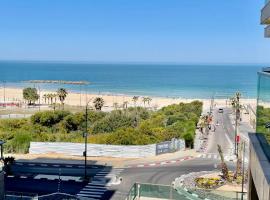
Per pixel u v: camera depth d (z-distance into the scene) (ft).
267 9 52.49
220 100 591.37
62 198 152.66
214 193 138.82
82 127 285.23
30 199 131.64
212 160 215.31
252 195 62.39
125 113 320.29
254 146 54.75
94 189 165.89
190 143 245.04
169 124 297.12
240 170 183.21
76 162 210.79
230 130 307.99
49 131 276.00
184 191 136.56
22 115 398.01
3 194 121.49
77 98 607.78
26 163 206.90
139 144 230.89
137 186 132.36
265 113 49.37
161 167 200.95
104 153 224.33
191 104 396.78
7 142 234.58
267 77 47.73
